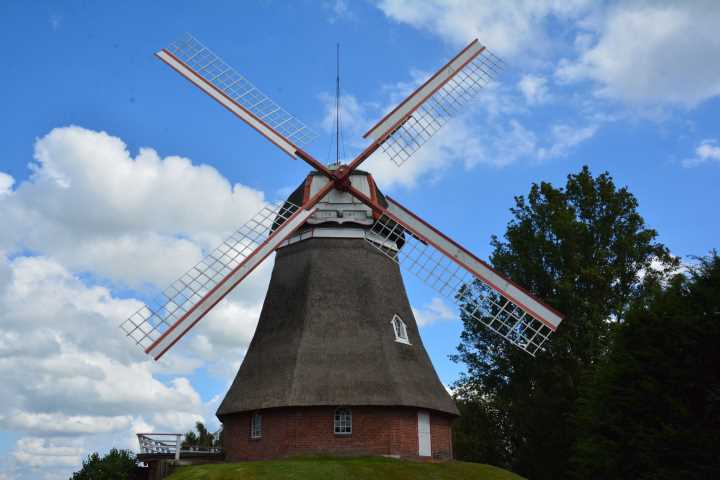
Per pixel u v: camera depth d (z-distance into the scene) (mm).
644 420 24328
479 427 48375
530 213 44812
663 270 41000
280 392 28062
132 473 31641
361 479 24188
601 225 42062
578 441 31484
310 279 31141
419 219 32000
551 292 42438
